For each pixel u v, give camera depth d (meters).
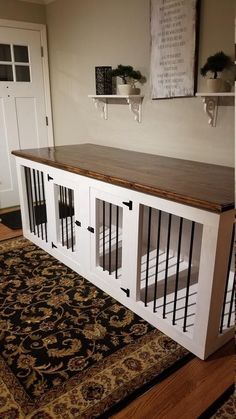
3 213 3.77
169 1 2.25
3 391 1.46
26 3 3.46
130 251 1.87
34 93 3.79
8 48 3.51
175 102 2.42
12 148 3.82
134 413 1.35
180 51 2.26
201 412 1.36
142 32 2.55
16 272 2.43
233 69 2.00
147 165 2.20
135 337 1.77
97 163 2.25
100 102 3.13
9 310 2.00
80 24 3.15
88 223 2.16
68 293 2.17
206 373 1.54
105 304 2.06
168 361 1.61
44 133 3.99
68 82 3.53
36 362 1.61
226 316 1.79
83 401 1.41
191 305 1.90
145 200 1.70
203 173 1.97
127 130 2.91
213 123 2.20
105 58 2.96
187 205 1.50
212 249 1.43
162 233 2.61
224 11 1.98
